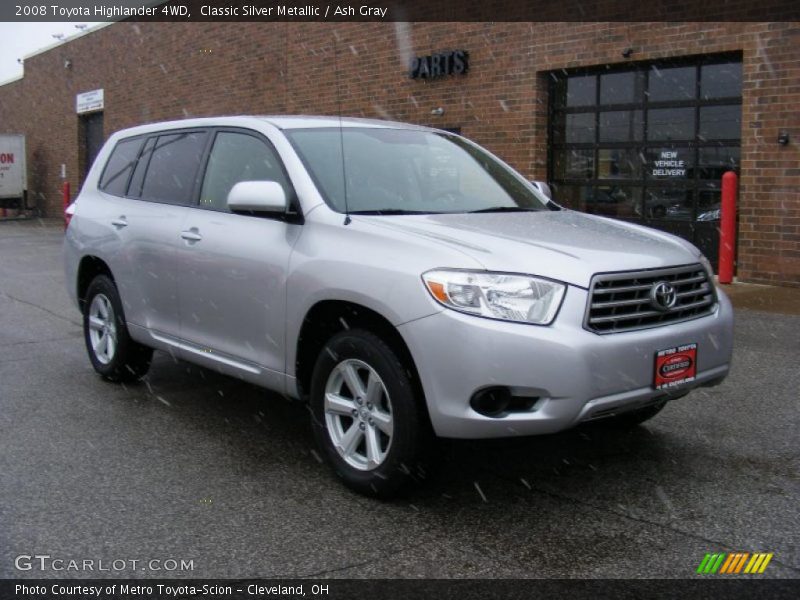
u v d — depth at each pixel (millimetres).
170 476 4379
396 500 4039
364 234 4105
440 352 3617
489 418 3584
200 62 19875
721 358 4215
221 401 5812
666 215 11164
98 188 6488
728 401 5598
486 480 4309
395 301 3770
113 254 5879
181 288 5184
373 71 14688
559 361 3541
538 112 12188
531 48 12094
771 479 4281
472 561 3416
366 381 4109
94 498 4082
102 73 24703
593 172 11914
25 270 13648
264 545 3570
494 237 3994
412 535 3664
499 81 12562
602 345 3633
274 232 4559
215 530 3719
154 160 5914
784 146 9742
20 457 4660
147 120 22516
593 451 4723
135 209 5789
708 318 4176
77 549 3527
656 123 11141
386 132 5246
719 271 10109
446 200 4832
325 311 4273
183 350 5246
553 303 3641
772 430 5027
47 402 5770
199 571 3338
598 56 11344
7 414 5480
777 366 6441
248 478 4355
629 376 3717
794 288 9812
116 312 5961
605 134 11703
